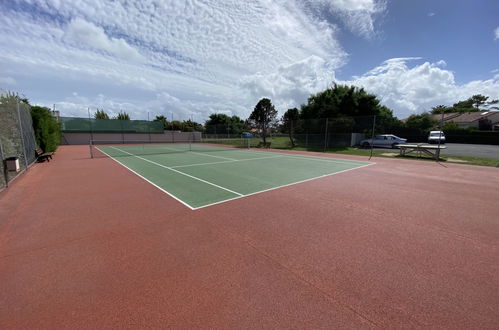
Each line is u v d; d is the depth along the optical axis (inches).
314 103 1053.2
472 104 2410.2
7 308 83.0
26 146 398.3
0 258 115.7
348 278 100.6
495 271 106.5
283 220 165.2
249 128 1117.1
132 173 347.3
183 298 88.4
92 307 83.8
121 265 110.0
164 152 725.3
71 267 108.3
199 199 214.4
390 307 83.7
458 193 241.9
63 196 224.4
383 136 882.1
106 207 191.8
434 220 167.5
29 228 151.1
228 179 304.3
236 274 103.2
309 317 79.1
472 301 86.9
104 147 965.8
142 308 83.2
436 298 88.4
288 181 293.3
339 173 354.3
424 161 510.0
